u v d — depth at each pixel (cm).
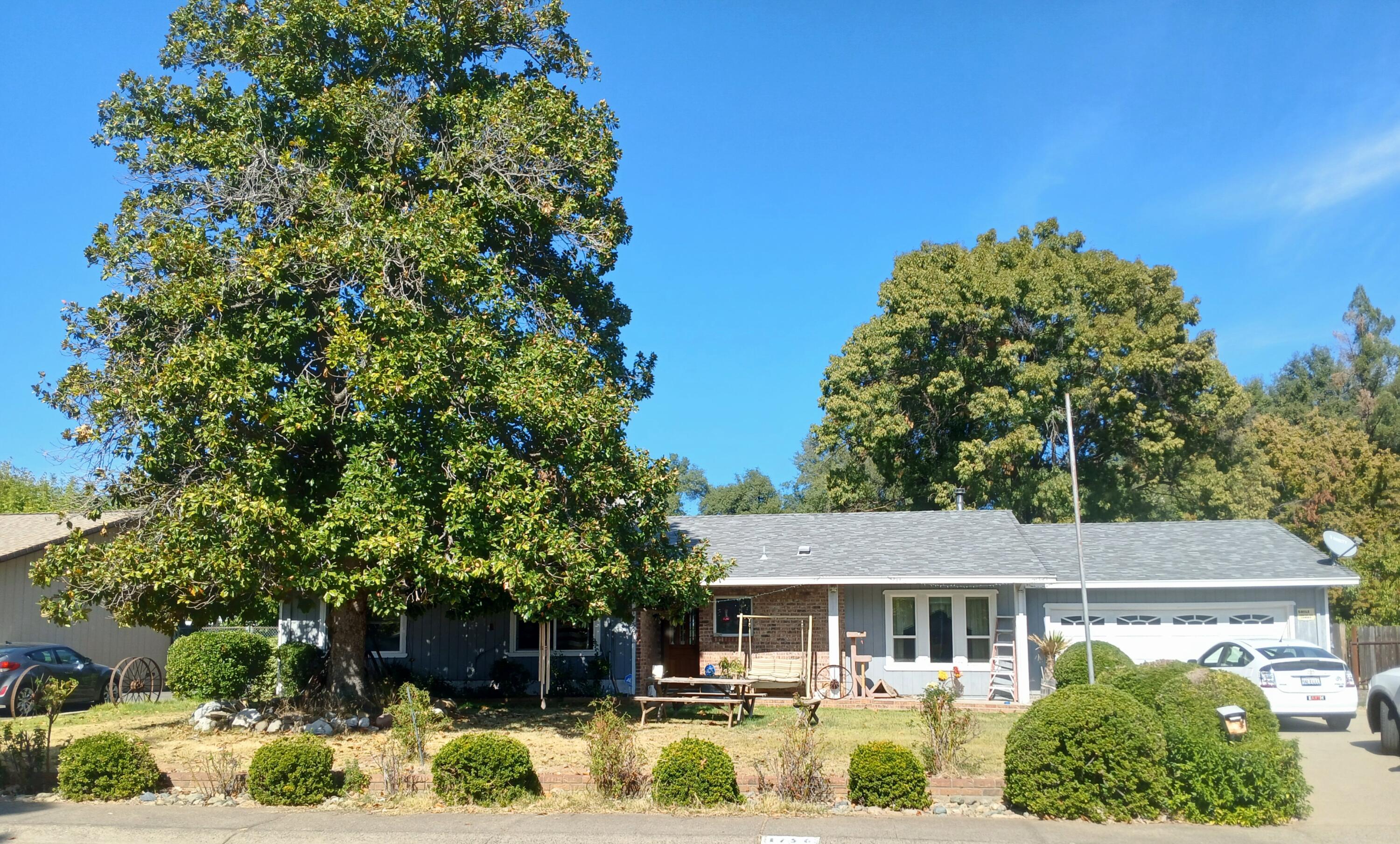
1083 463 3828
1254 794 1077
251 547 1552
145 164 1798
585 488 1711
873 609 2425
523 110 1891
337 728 1753
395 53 1911
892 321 3684
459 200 1783
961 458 3575
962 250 3838
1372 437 5281
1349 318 6053
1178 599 2417
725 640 2505
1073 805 1094
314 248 1622
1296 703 1794
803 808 1141
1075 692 1156
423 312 1645
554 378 1695
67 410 1694
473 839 1026
